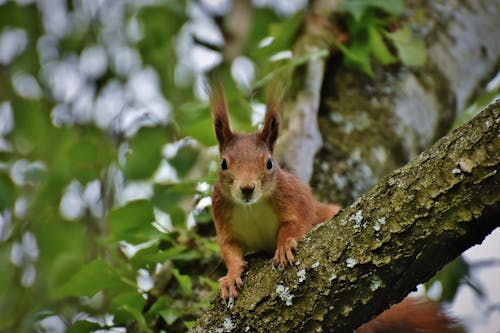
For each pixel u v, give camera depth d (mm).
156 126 11469
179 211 9633
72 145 12086
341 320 6312
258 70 12344
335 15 11047
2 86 14562
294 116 9898
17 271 12414
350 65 11016
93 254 12133
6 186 12062
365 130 10562
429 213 5938
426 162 6055
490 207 5746
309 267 6410
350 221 6332
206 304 8797
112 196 12625
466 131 5910
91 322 8570
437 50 11445
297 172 9422
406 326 9531
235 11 13453
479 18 12016
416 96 11016
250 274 6984
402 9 11484
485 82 12016
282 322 6469
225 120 8727
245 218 8555
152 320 9086
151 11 14469
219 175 8570
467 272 11312
